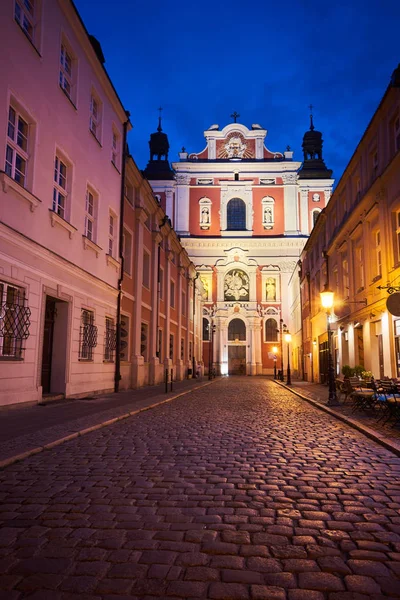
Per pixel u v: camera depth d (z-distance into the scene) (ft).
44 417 34.86
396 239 51.19
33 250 40.93
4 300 37.01
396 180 49.93
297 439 28.48
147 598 9.56
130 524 13.65
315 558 11.47
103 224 61.11
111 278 64.59
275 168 192.65
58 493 16.69
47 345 48.80
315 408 48.91
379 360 58.39
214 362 184.65
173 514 14.56
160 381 97.96
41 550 11.78
